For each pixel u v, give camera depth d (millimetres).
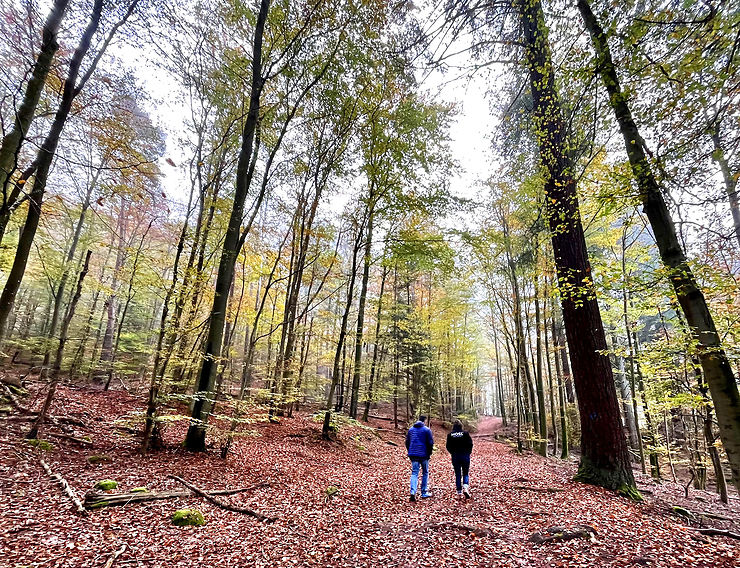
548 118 6578
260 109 10898
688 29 3652
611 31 4027
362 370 16891
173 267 8484
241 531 4684
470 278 17469
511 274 15875
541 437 15500
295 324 14883
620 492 6684
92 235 17047
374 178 12211
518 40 6781
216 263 12766
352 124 12211
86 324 15898
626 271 5012
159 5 6812
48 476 5559
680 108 3879
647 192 4211
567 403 22375
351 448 12453
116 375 17406
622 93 4164
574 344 7711
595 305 7641
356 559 4164
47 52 5750
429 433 7176
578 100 5148
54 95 8000
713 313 4711
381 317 19500
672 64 3980
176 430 9625
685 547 4414
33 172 5930
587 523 5047
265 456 9195
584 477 7273
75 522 4305
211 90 10578
